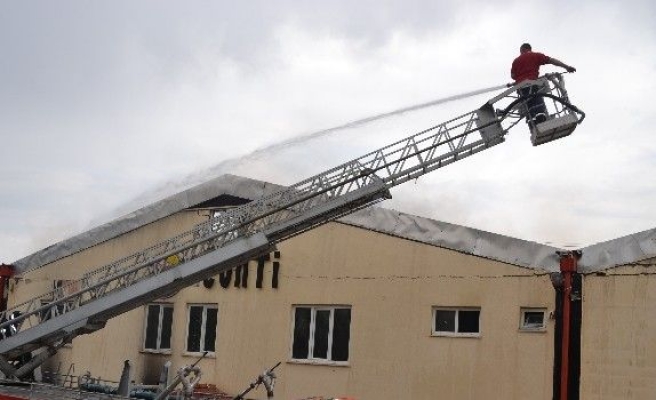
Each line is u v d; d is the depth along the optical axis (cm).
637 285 1273
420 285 1478
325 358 1572
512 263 1391
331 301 1572
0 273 2008
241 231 1162
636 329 1262
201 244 1161
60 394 1125
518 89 1141
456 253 1453
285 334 1614
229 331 1689
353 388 1514
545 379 1324
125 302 1170
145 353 1808
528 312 1377
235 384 1655
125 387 1214
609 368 1271
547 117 1141
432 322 1458
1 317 1230
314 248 1612
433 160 1146
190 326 1761
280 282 1641
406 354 1468
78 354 1903
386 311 1505
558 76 1142
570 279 1317
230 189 1716
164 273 1164
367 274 1540
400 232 1516
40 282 1969
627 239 1298
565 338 1305
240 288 1692
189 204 1770
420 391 1441
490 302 1401
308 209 1155
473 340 1406
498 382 1368
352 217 1573
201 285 1750
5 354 1180
